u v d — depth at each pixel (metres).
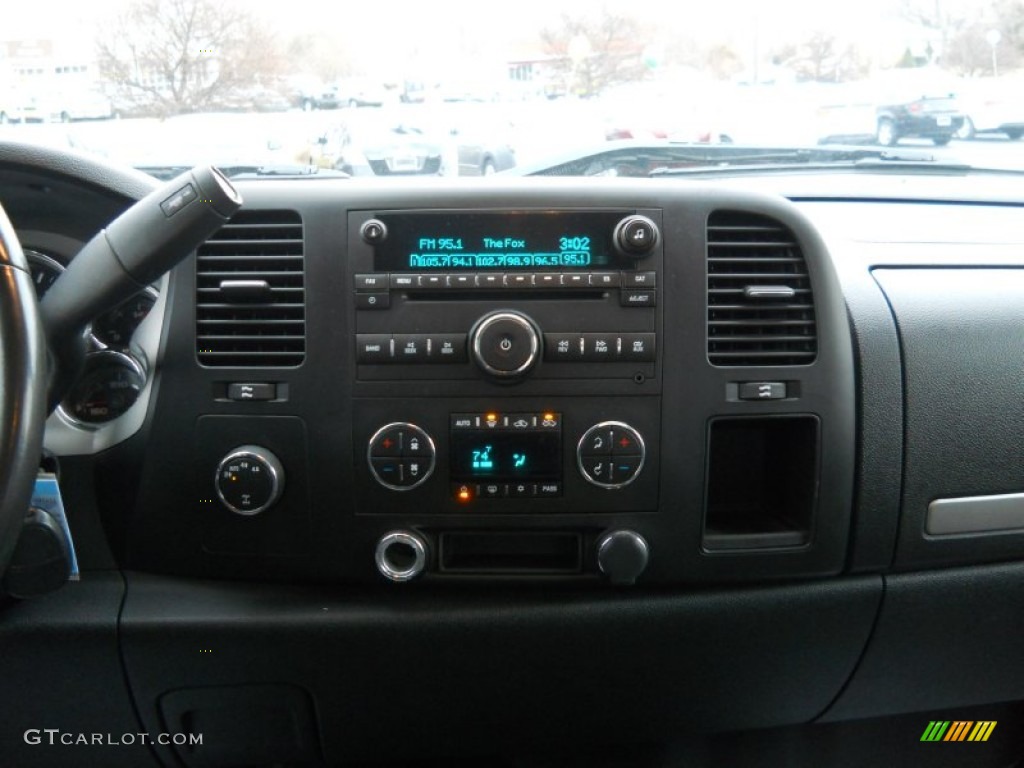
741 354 1.14
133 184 1.20
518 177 1.14
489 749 1.33
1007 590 1.32
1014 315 1.27
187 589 1.21
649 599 1.22
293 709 1.27
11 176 1.17
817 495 1.18
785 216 1.13
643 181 1.13
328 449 1.14
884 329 1.23
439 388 1.13
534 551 1.19
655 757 1.56
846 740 1.58
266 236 1.12
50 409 1.07
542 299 1.12
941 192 1.70
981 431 1.25
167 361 1.15
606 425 1.13
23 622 1.20
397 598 1.21
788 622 1.26
